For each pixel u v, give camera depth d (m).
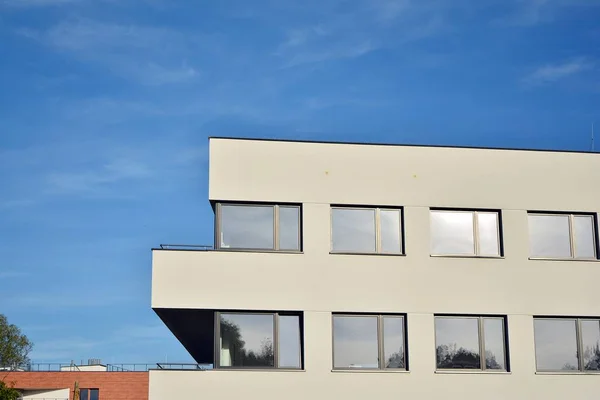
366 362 22.91
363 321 23.14
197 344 28.94
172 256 22.75
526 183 24.50
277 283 22.88
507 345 23.59
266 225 23.30
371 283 23.22
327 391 22.48
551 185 24.62
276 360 22.56
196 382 22.12
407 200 23.88
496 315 23.72
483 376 23.25
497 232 24.28
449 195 24.08
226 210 23.28
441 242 23.92
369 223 23.70
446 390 23.00
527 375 23.45
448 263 23.70
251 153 23.53
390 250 23.66
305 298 22.89
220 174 23.34
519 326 23.69
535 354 23.69
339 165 23.77
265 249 23.11
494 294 23.75
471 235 24.11
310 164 23.66
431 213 24.06
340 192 23.62
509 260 24.02
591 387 23.66
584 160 24.92
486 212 24.38
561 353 23.88
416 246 23.64
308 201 23.44
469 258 23.83
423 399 22.83
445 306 23.45
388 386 22.75
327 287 23.03
